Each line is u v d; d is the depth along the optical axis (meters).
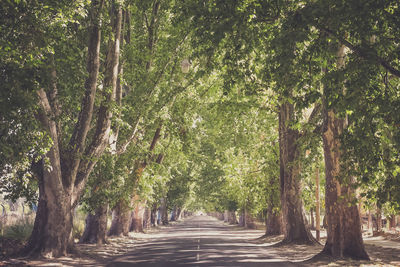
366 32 10.20
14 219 25.03
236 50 12.63
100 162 20.50
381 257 17.81
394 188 11.26
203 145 44.38
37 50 10.93
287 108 26.34
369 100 10.88
